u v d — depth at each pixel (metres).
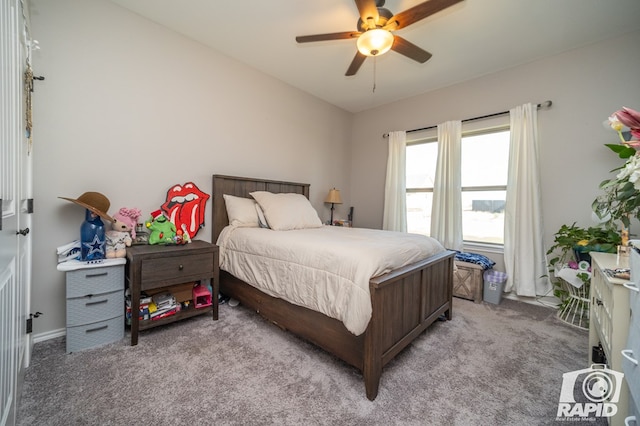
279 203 2.63
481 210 3.22
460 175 3.21
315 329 1.61
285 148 3.38
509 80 2.89
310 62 2.86
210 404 1.23
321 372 1.50
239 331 1.95
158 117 2.28
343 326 1.45
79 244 1.81
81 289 1.63
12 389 1.03
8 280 1.00
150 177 2.25
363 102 3.96
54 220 1.80
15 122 1.18
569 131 2.54
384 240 1.93
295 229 2.56
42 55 1.74
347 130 4.34
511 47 2.51
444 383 1.44
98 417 1.14
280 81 3.28
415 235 2.33
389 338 1.48
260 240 2.06
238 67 2.84
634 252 0.90
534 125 2.68
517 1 1.93
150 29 2.21
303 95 3.58
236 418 1.16
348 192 4.41
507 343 1.88
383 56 2.71
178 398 1.26
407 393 1.35
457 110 3.28
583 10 2.01
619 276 1.11
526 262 2.69
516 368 1.58
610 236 2.04
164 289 2.04
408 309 1.69
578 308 2.27
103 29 1.98
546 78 2.66
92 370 1.45
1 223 0.85
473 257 2.91
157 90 2.27
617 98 2.32
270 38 2.45
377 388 1.33
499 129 3.04
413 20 1.67
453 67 2.89
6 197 1.01
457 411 1.24
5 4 1.02
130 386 1.33
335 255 1.53
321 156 3.89
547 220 2.66
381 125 4.07
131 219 2.03
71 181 1.87
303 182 3.63
